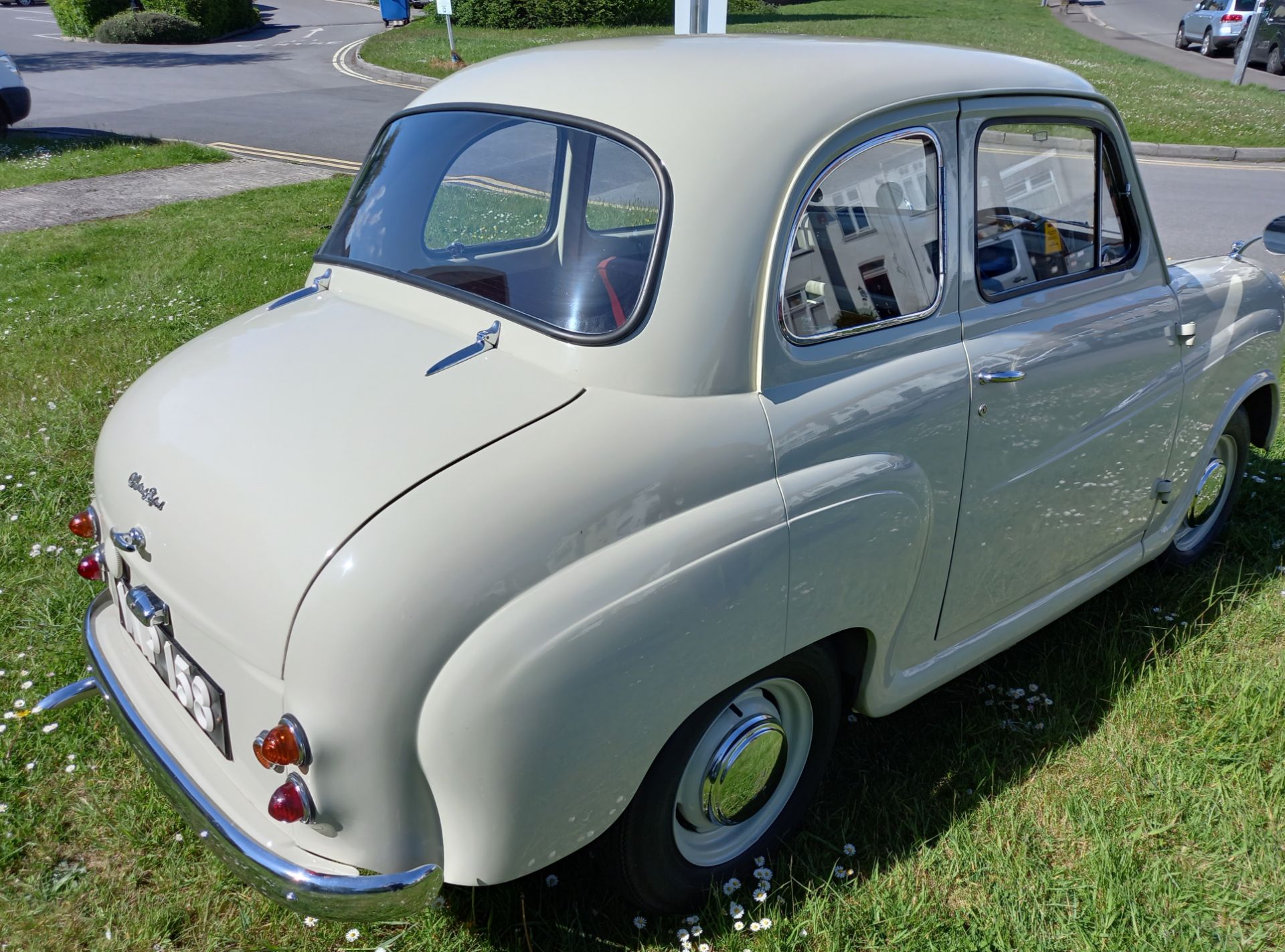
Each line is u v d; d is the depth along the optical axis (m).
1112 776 2.84
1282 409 5.02
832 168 2.17
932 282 2.41
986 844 2.60
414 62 21.11
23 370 5.56
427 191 2.54
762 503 2.04
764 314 2.07
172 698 2.25
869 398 2.24
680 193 2.02
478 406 1.96
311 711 1.75
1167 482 3.36
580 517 1.83
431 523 1.75
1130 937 2.35
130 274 7.47
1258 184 11.69
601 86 2.31
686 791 2.23
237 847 1.89
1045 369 2.64
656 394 1.98
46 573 3.73
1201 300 3.27
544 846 1.92
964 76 2.46
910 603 2.53
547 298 2.15
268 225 8.88
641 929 2.35
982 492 2.58
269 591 1.80
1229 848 2.60
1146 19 34.75
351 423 1.97
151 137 13.46
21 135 13.55
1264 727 2.97
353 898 1.81
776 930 2.32
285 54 24.66
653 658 1.90
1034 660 3.34
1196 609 3.61
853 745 2.96
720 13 5.25
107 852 2.60
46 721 2.99
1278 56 22.88
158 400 2.31
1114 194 2.92
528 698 1.76
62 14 28.97
